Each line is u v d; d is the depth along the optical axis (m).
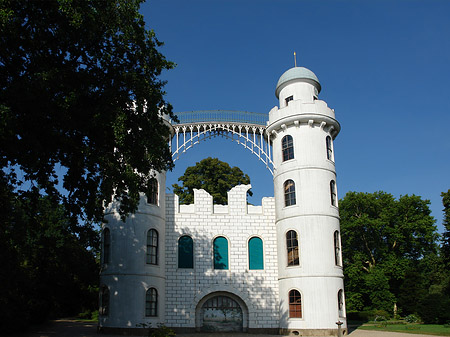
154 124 22.50
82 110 20.16
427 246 53.66
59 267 38.31
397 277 52.59
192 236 35.97
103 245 33.00
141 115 22.14
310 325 31.80
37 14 18.78
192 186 56.03
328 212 34.06
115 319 30.86
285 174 35.41
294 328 32.31
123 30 20.59
